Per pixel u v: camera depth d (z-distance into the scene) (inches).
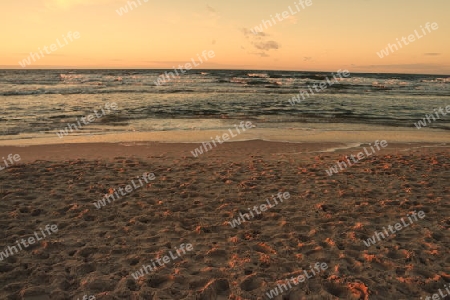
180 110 773.9
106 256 169.6
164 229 199.3
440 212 227.5
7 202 234.2
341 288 145.6
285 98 1046.4
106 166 331.3
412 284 147.1
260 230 201.2
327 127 606.5
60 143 448.1
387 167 337.1
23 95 1009.5
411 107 884.0
